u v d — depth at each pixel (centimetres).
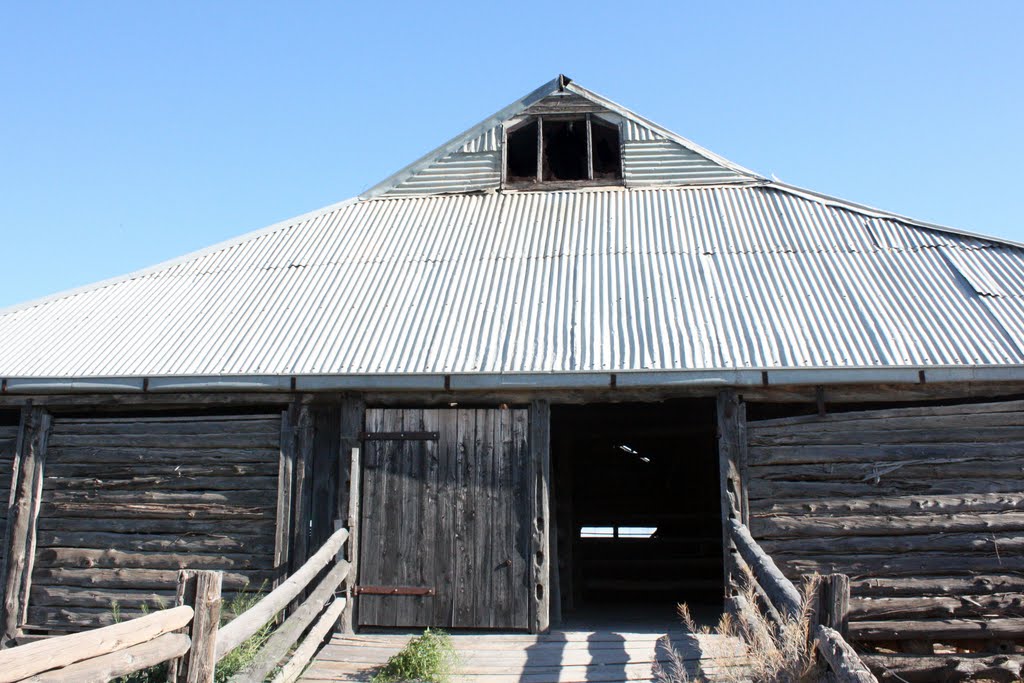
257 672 700
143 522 1024
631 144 1509
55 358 1053
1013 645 891
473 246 1282
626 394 970
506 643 891
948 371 895
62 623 1010
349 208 1474
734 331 993
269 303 1152
